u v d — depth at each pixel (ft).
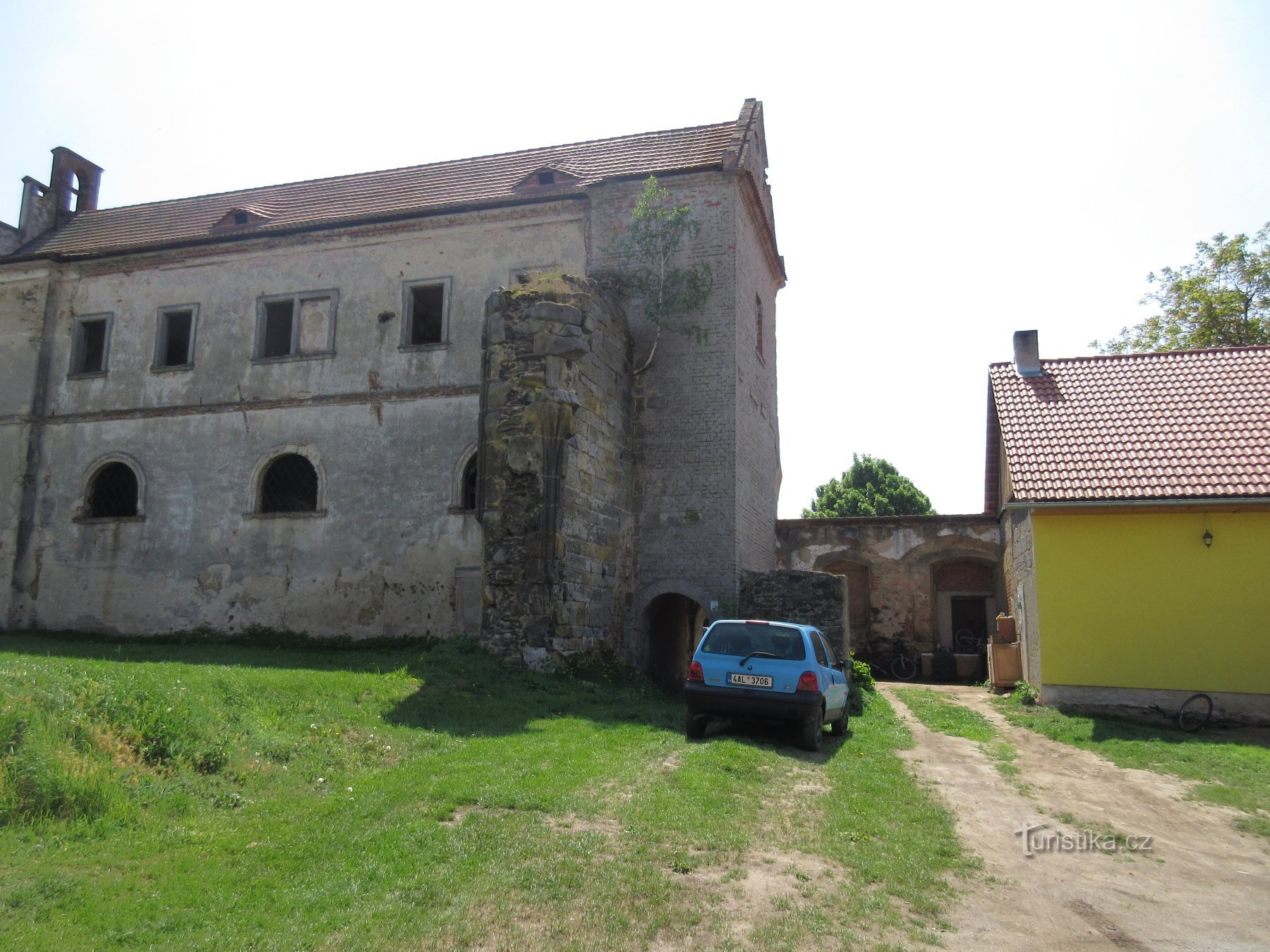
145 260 76.23
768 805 23.91
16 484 74.59
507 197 67.46
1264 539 47.73
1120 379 60.90
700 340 62.59
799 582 57.16
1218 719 46.44
